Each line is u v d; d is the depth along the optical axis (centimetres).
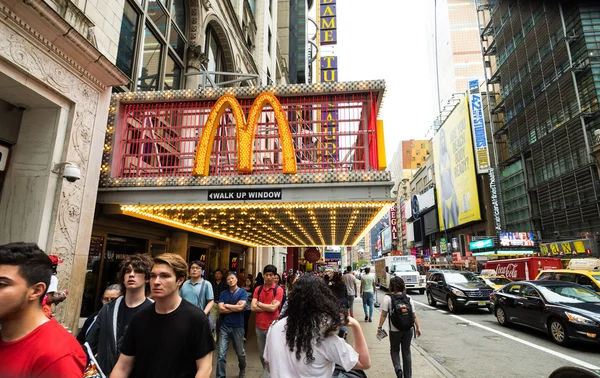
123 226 1020
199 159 811
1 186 630
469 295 1455
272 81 2895
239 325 557
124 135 869
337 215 1043
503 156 5544
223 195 797
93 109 739
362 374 268
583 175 3578
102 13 784
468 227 6169
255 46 2581
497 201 5303
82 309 854
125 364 235
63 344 166
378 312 1487
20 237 605
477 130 5544
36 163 637
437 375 610
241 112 829
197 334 234
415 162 12731
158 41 1218
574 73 3728
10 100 630
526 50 4641
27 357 156
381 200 760
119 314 313
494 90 6200
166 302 239
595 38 3603
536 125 4441
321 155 845
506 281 1914
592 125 3534
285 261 3806
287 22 4516
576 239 3509
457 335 1025
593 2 3684
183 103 884
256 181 792
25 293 163
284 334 230
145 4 1101
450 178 6531
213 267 1853
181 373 227
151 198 808
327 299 228
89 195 720
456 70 10638
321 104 859
